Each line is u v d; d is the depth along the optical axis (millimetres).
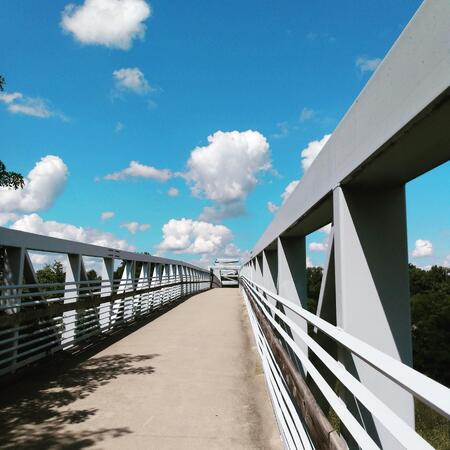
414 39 2223
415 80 2207
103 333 10023
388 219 3525
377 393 3268
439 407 1090
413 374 1382
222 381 6105
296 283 7824
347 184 3516
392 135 2467
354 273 3422
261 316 7324
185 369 6793
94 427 4387
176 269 22047
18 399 5285
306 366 3004
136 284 12938
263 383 5996
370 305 3385
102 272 10430
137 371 6668
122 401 5211
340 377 2117
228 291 33312
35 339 6691
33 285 6430
